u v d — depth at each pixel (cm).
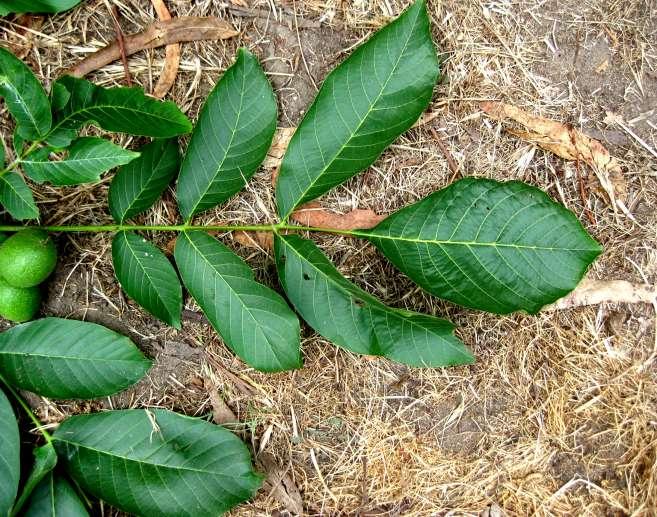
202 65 81
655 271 84
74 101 72
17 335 77
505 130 83
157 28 80
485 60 82
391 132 75
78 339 77
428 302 83
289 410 83
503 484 85
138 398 82
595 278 84
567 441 85
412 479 84
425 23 74
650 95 84
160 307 77
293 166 75
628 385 84
